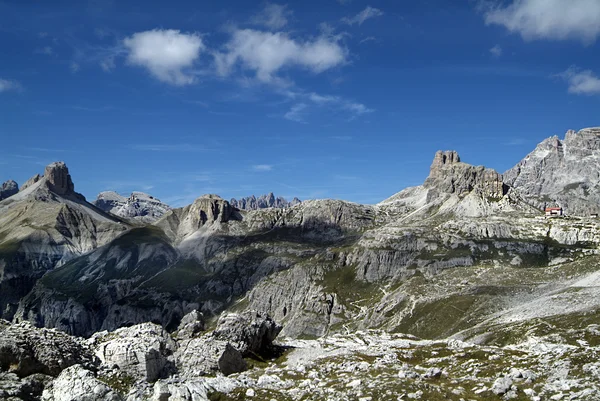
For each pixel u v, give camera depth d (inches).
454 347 3956.7
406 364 3361.2
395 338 5177.2
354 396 2481.5
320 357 3784.5
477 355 3526.1
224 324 4087.1
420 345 4293.8
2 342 2716.5
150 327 3747.5
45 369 2768.2
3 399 2391.7
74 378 2459.4
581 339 3508.9
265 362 3946.9
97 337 3570.4
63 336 3075.8
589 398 2319.1
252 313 4249.5
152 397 2512.3
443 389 2600.9
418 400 2412.6
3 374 2591.0
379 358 3639.3
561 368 2746.1
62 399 2388.0
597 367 2628.0
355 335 5393.7
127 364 3061.0
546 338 3641.7
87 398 2379.4
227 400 2519.7
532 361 2979.8
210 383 2632.9
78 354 2992.1
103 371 2957.7
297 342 4840.1
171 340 3750.0
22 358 2714.1
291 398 2536.9
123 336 3550.7
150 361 3078.2
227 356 3474.4
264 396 2546.8
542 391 2513.5
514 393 2532.0
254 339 4074.8
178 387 2536.9
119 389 2834.6
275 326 4306.1
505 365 3038.9
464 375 3014.3
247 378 2908.5
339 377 2901.1
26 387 2536.9
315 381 2839.6
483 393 2598.4
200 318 4448.8
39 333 2947.8
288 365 3777.1
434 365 3449.8
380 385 2586.1
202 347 3481.8
